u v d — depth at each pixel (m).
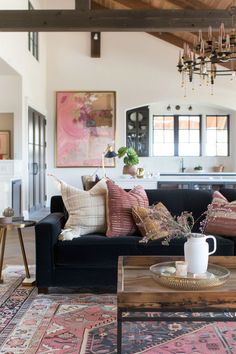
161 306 2.05
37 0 9.34
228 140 11.38
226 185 7.39
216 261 2.69
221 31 5.20
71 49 10.62
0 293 3.49
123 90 10.64
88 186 6.06
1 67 7.14
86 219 3.77
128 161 7.54
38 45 9.65
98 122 10.62
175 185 7.36
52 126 10.63
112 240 3.48
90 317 2.93
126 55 10.64
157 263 2.68
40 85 9.85
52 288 3.64
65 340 2.55
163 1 8.15
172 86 10.62
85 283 3.46
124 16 6.57
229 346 2.45
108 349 2.42
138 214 3.66
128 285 2.33
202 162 11.30
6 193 7.05
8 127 8.16
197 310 2.05
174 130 11.41
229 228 3.58
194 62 5.67
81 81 10.63
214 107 11.34
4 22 6.43
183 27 6.59
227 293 2.05
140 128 11.14
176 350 2.40
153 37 10.60
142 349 2.41
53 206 4.20
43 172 10.22
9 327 2.75
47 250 3.44
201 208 4.06
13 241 5.87
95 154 10.62
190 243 2.42
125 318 2.09
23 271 4.21
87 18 6.54
